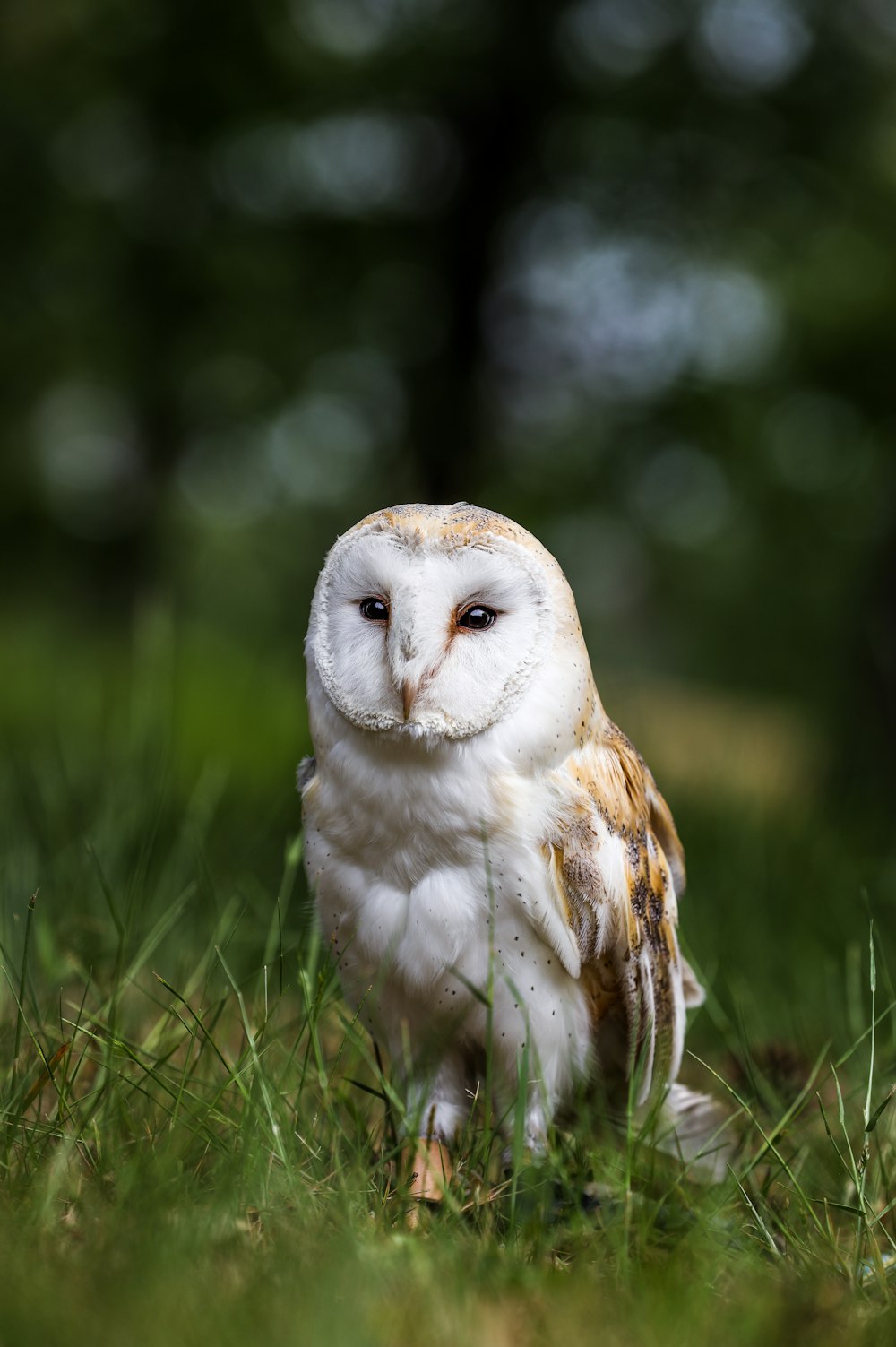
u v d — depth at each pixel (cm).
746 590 2373
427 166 2000
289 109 1914
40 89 1942
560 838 446
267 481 2620
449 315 1983
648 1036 485
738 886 826
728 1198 426
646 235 1989
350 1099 473
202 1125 413
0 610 2955
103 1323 307
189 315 2052
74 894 633
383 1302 338
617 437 2014
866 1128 439
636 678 1591
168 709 793
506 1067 469
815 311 1933
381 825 446
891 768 1201
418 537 439
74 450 3294
